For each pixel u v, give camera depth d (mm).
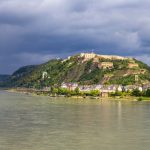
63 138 105062
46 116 164750
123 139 104875
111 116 168500
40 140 101750
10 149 90375
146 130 122062
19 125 131375
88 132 116500
